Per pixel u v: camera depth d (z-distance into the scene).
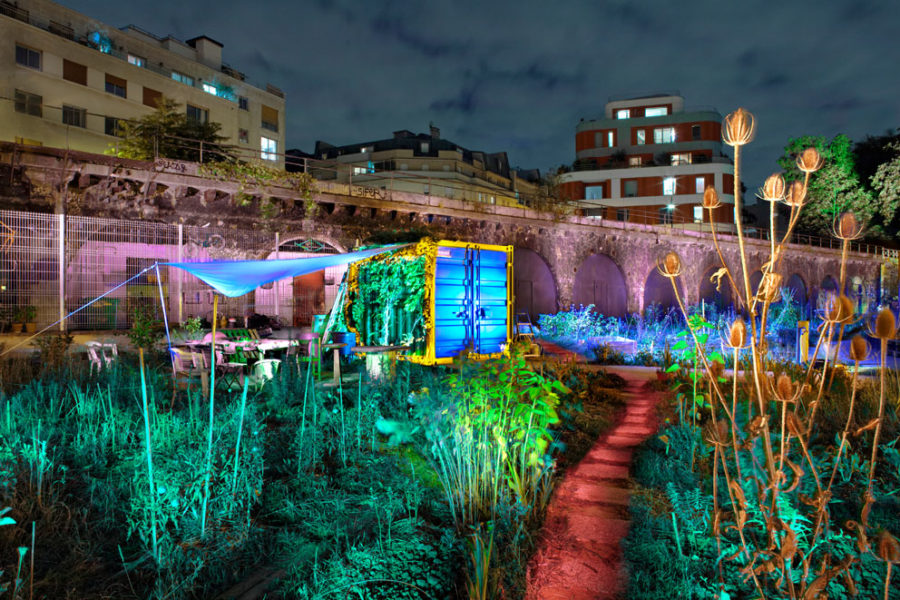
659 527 3.91
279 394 7.23
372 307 12.01
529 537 3.81
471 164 60.84
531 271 24.44
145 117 23.64
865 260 39.03
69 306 12.46
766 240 33.84
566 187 51.38
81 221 12.84
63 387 7.34
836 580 3.09
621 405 7.80
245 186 16.47
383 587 3.18
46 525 3.56
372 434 5.77
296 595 3.12
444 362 10.60
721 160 48.75
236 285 7.40
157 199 15.19
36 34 25.95
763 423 2.25
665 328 20.09
